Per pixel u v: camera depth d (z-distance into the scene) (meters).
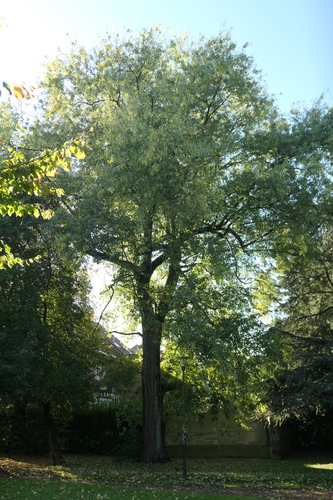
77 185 18.47
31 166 8.95
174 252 19.06
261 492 14.80
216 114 21.20
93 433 29.16
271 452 26.78
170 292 19.56
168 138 16.81
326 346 23.80
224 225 21.41
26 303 18.83
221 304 19.12
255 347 18.61
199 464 22.92
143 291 20.47
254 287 22.61
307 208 19.12
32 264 19.03
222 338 18.05
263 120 21.62
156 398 22.75
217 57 20.30
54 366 20.44
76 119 20.44
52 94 21.22
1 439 26.12
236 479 17.44
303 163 18.61
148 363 22.83
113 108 20.20
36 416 27.27
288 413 22.06
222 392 22.70
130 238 18.09
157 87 19.06
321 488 15.58
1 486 14.14
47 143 19.12
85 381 21.91
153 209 17.83
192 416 25.73
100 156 18.48
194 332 17.20
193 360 20.92
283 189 18.14
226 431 24.73
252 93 20.88
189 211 16.92
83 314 22.89
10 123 18.70
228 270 19.42
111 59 20.98
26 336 18.62
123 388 25.39
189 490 14.98
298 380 22.45
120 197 17.03
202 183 17.30
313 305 28.22
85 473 18.41
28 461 23.78
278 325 28.78
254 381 20.27
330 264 26.53
